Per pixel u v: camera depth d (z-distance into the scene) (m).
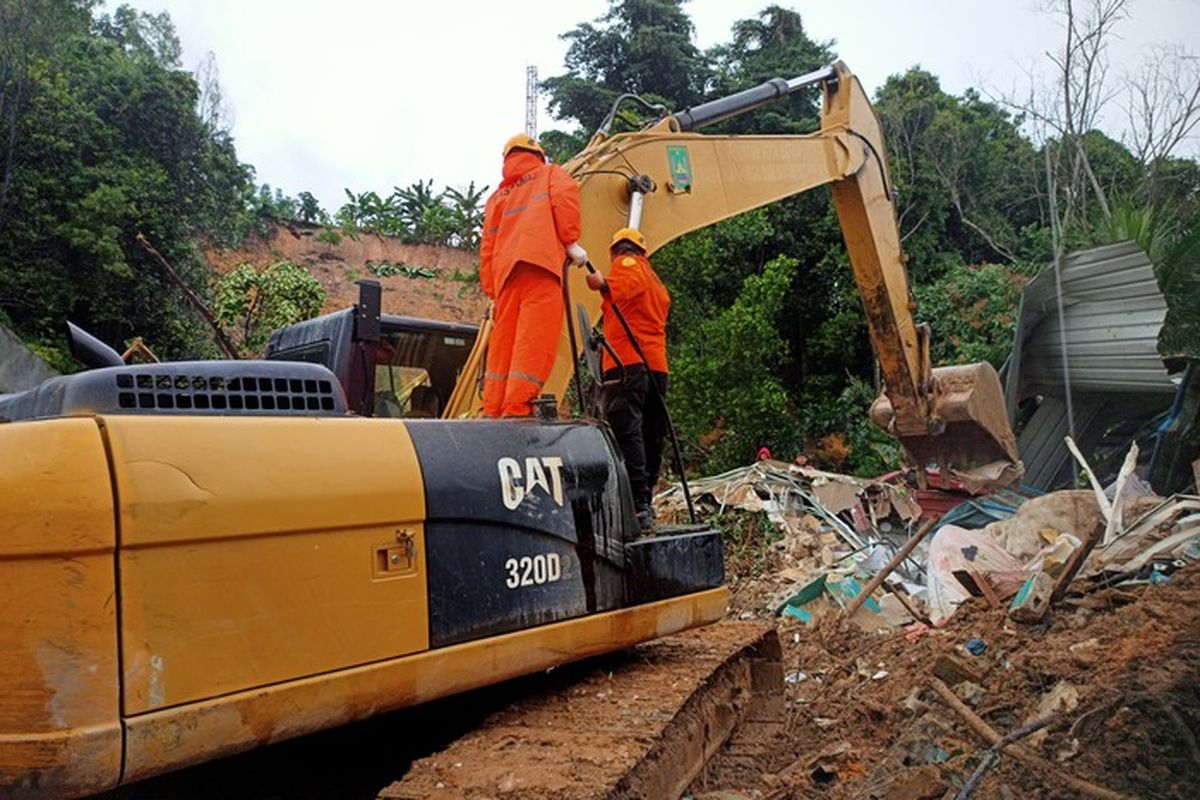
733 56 33.28
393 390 5.70
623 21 34.50
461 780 3.08
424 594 3.24
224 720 2.70
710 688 4.80
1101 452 14.54
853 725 5.80
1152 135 21.62
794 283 25.67
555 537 3.79
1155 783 4.04
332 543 3.02
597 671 4.44
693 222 6.66
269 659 2.82
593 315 5.58
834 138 8.52
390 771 3.90
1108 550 7.54
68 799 2.47
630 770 3.26
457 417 5.16
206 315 5.65
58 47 24.88
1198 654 4.78
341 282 37.00
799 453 20.92
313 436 3.09
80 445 2.59
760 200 7.37
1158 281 13.03
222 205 28.38
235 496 2.79
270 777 3.65
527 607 3.62
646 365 4.97
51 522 2.50
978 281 22.52
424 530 3.29
